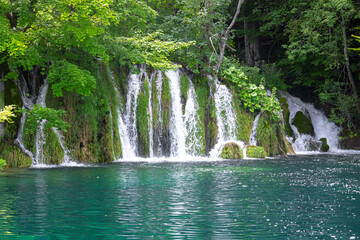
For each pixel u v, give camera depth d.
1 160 15.05
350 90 29.05
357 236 6.06
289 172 13.54
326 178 12.11
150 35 19.56
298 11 26.80
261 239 5.91
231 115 21.92
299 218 7.12
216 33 23.06
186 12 23.33
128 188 10.25
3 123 16.20
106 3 15.58
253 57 31.22
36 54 15.90
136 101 20.41
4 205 8.13
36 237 5.96
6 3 16.45
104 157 18.17
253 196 9.15
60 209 7.79
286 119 25.16
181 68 22.08
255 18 29.44
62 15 15.68
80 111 18.09
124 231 6.28
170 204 8.27
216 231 6.30
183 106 21.38
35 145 16.61
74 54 18.02
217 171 13.91
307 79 28.34
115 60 20.81
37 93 18.14
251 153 20.08
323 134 27.92
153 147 20.25
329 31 25.53
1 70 16.92
